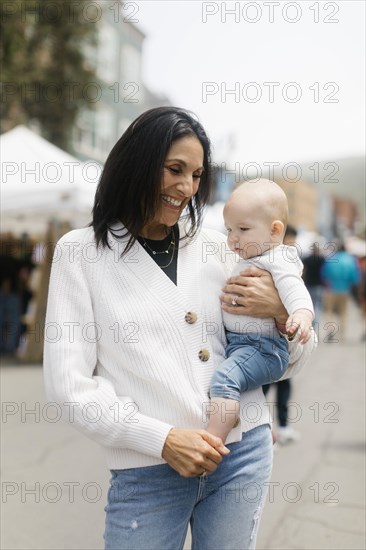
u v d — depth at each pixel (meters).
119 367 1.90
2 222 9.42
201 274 2.06
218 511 1.92
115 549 1.88
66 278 1.90
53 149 9.59
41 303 10.09
